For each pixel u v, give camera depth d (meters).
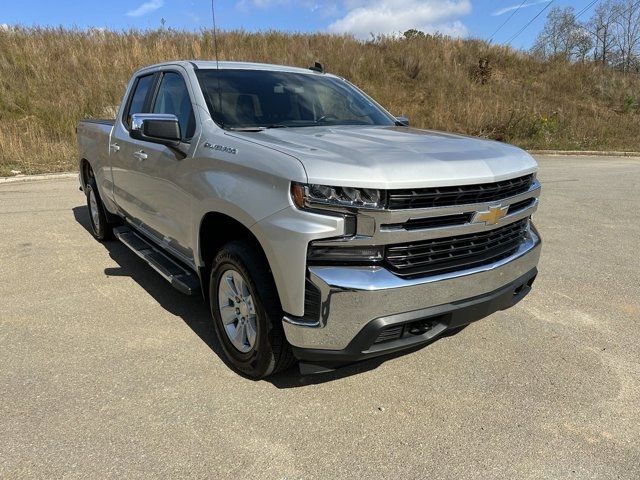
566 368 3.35
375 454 2.50
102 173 5.30
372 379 3.17
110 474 2.31
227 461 2.42
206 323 3.87
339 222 2.46
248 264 2.85
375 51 21.88
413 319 2.62
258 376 3.03
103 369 3.19
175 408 2.81
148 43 18.56
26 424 2.65
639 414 2.87
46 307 4.08
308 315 2.59
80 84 15.31
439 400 2.97
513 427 2.74
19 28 17.66
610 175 11.97
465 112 18.50
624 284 4.87
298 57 19.64
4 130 12.23
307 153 2.64
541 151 16.70
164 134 3.30
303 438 2.61
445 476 2.37
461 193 2.65
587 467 2.45
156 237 4.27
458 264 2.79
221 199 2.94
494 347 3.61
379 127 3.84
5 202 7.93
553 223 7.22
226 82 3.82
